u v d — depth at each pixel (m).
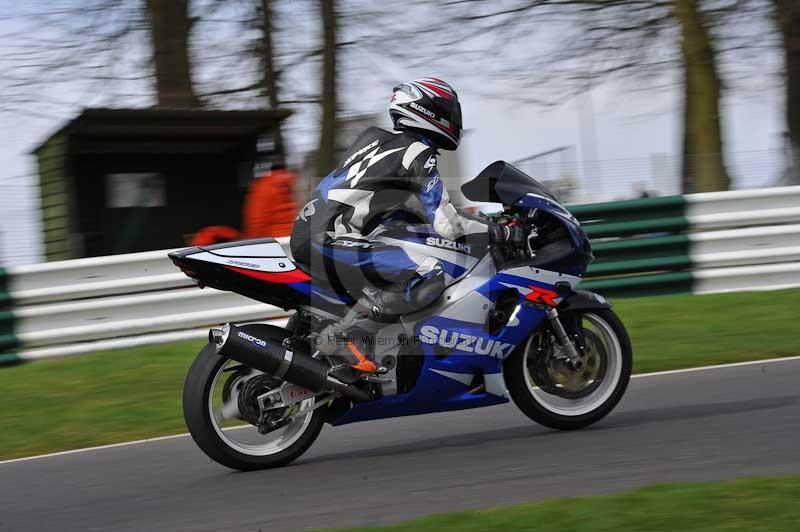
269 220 18.25
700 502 7.42
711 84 24.31
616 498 7.64
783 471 8.60
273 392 9.73
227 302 17.42
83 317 16.66
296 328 10.18
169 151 22.67
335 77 25.97
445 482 8.97
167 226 22.72
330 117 25.98
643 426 10.72
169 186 22.77
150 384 14.61
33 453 11.78
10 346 16.27
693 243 19.03
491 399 10.33
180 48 24.12
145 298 16.95
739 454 9.28
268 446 10.02
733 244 19.16
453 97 10.06
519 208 10.60
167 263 17.36
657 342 15.70
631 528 6.96
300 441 10.05
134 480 10.00
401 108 9.99
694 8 24.09
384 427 11.82
